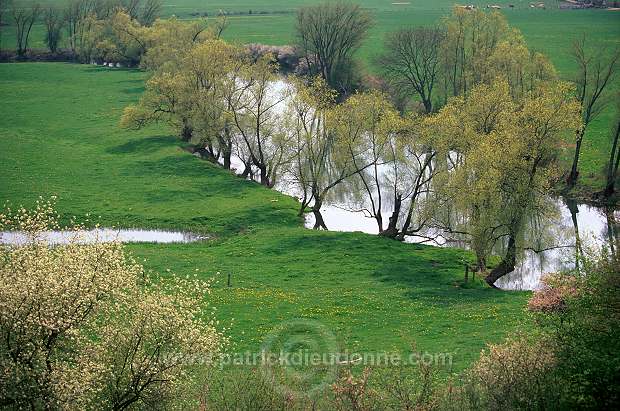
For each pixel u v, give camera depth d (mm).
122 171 162125
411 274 108500
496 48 181625
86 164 167000
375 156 130375
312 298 98438
